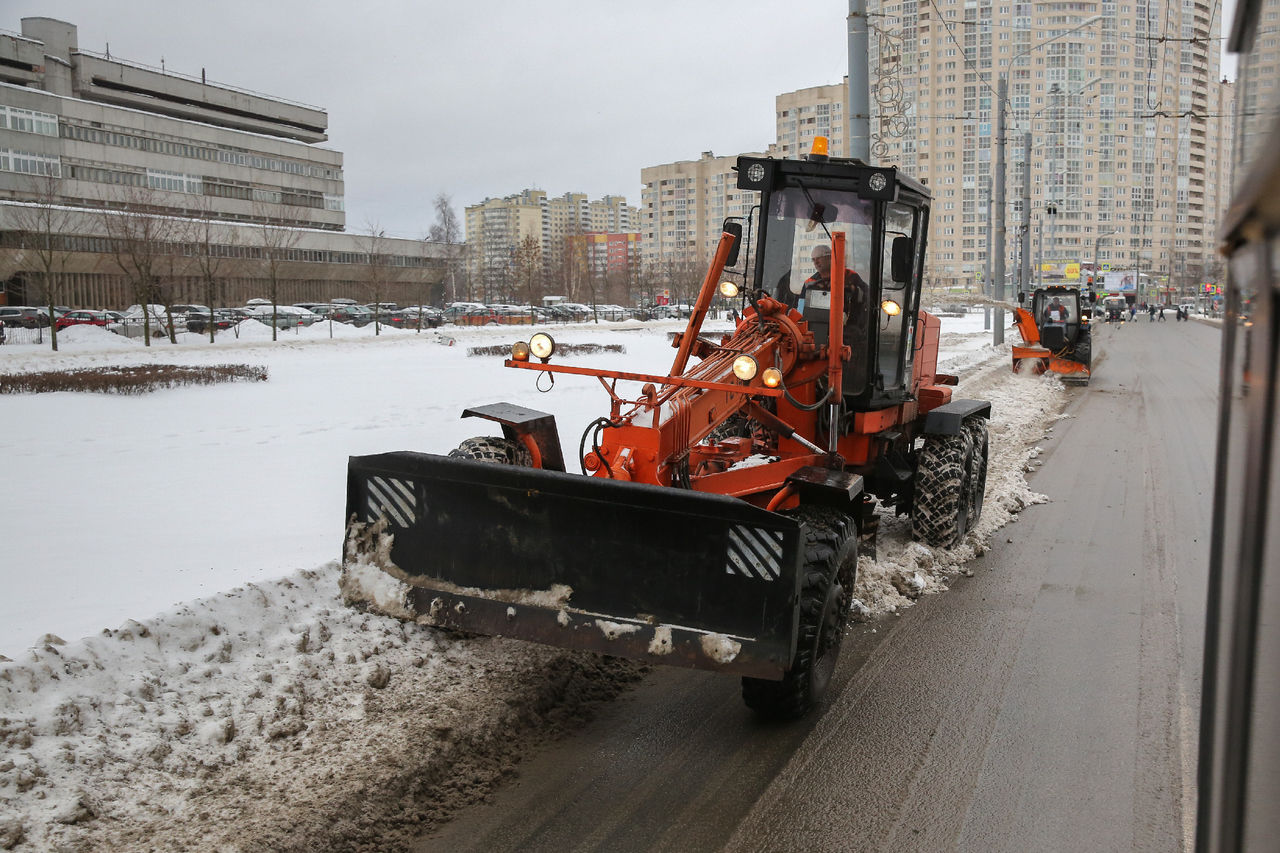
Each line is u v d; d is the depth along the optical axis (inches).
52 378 730.8
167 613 187.8
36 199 1540.4
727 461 244.7
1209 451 509.4
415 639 202.7
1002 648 226.2
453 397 679.1
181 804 139.8
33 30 3225.9
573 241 3523.6
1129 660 218.8
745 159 259.1
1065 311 890.7
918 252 284.8
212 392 717.3
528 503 169.8
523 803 153.2
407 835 142.3
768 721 185.3
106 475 388.8
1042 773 165.9
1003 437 546.0
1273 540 54.5
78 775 142.0
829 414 244.5
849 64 455.2
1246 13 65.2
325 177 3823.8
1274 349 55.3
